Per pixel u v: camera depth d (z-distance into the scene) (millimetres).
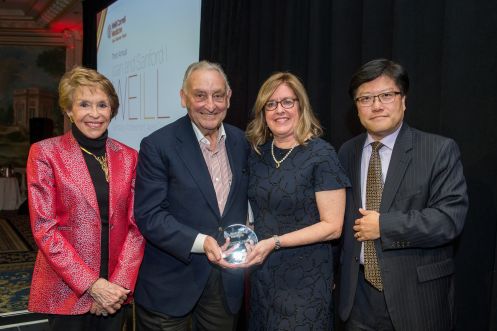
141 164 1817
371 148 1787
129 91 5266
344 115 2508
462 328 1926
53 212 1715
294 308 1729
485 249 1844
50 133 9609
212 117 1811
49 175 1723
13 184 9203
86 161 1789
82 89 1747
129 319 2410
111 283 1730
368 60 2342
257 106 1846
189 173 1801
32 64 10281
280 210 1756
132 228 1846
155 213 1760
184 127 1884
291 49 2883
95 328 1845
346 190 1819
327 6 2701
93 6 6812
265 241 1668
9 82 10219
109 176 1804
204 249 1705
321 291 1743
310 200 1735
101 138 1820
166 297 1845
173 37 4379
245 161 1927
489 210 1826
